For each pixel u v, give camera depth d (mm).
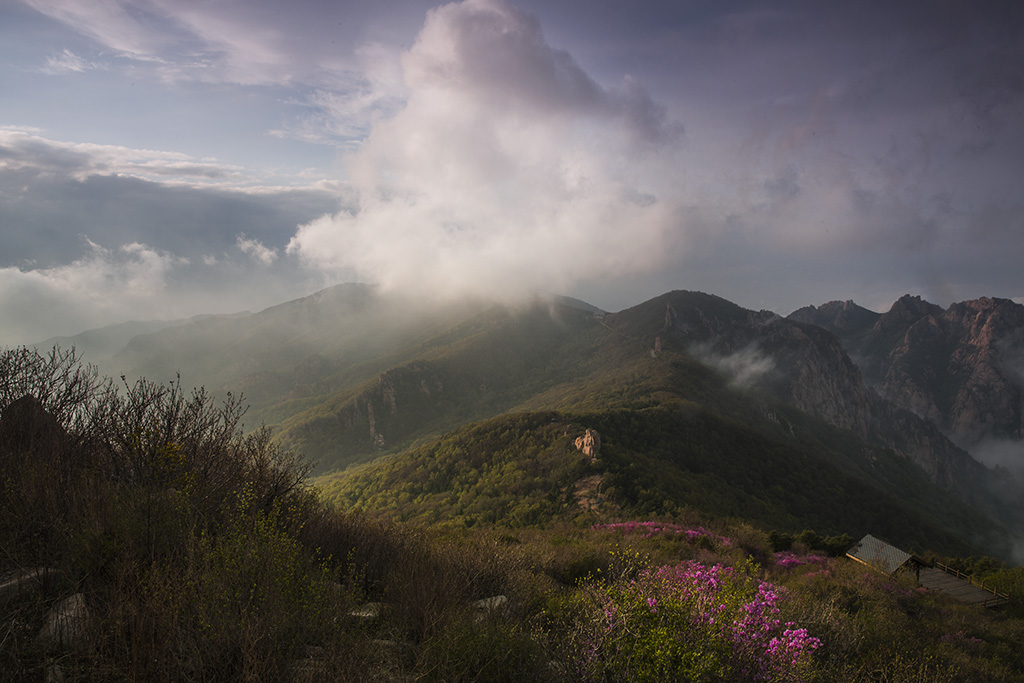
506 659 3969
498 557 7043
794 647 4695
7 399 5898
